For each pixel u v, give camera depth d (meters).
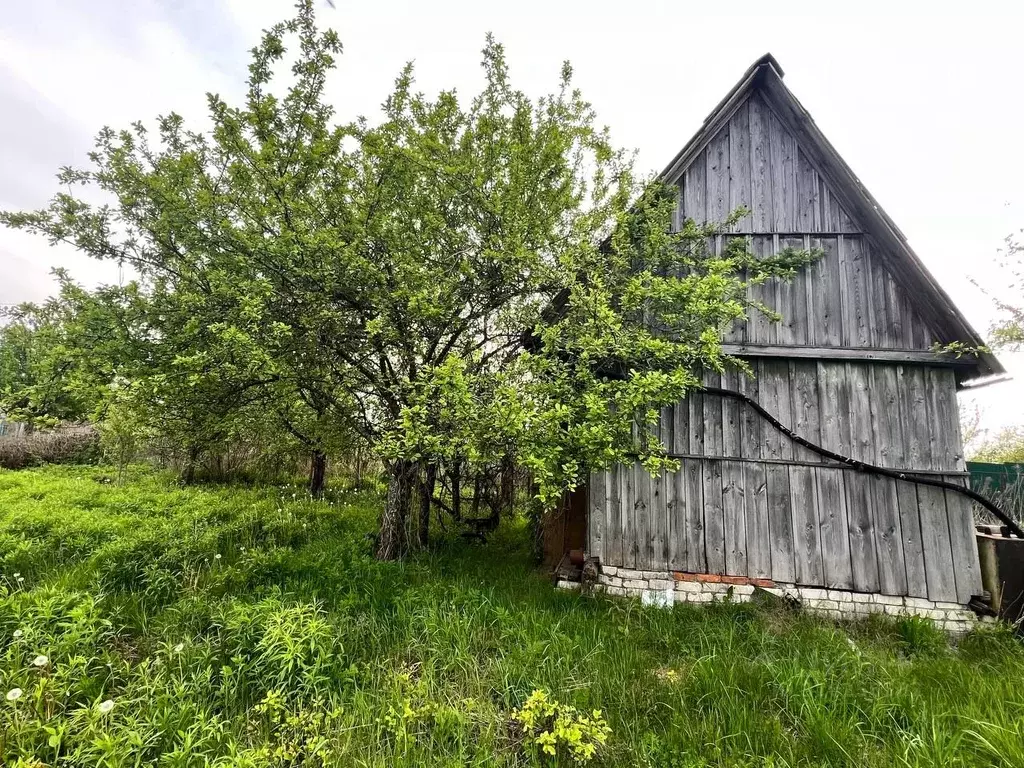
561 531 6.63
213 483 11.20
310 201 5.47
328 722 3.05
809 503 5.72
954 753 2.95
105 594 4.25
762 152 6.38
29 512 7.04
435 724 3.14
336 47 5.02
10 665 3.29
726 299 5.38
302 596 4.55
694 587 5.60
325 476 11.71
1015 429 12.93
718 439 5.92
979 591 5.33
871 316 5.91
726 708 3.38
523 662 3.79
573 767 2.88
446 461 6.13
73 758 2.62
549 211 5.79
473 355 6.40
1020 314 5.80
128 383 5.45
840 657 4.05
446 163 5.28
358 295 5.52
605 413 4.44
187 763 2.68
